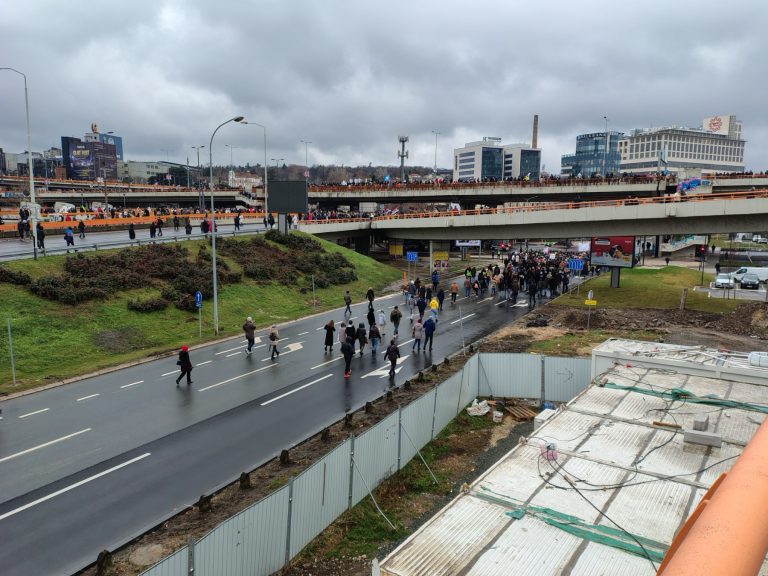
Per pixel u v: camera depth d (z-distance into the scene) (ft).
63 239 148.05
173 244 134.72
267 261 146.82
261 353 89.30
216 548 31.48
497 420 65.51
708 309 123.85
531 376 71.10
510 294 147.13
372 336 88.79
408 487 50.24
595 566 24.82
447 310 126.62
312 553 39.37
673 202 135.44
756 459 8.53
